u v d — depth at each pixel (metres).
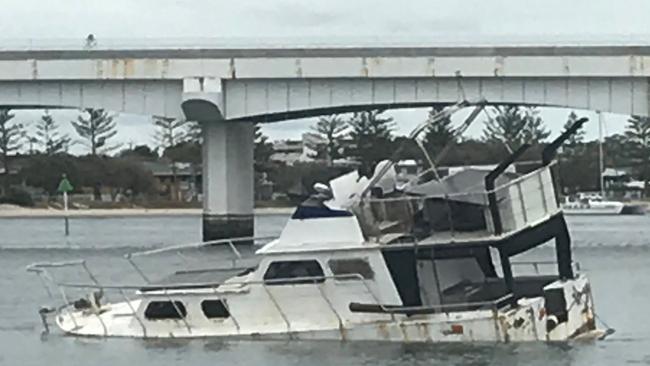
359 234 37.38
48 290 56.56
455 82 96.81
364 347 37.06
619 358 36.62
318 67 97.88
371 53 97.44
